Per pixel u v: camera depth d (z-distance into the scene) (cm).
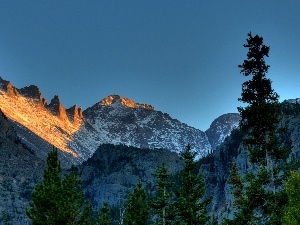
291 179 4850
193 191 8381
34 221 7419
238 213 5662
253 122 5681
